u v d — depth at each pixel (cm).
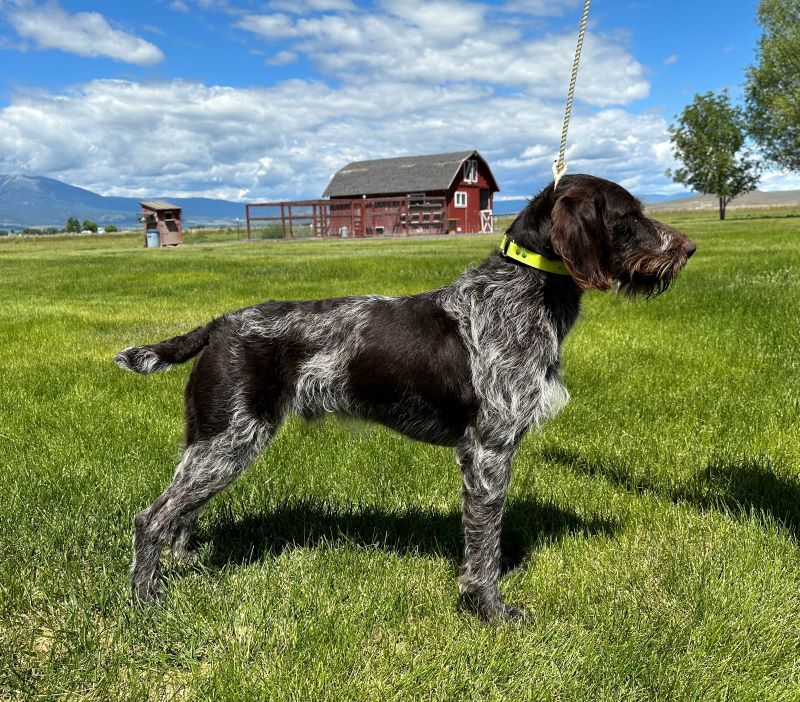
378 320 337
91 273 1809
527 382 322
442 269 1497
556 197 326
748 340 769
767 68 4806
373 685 274
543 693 267
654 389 620
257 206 4353
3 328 953
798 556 352
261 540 392
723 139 5462
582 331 863
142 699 272
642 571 349
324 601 323
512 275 330
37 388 656
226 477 332
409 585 343
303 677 273
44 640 307
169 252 2934
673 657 286
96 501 408
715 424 535
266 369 331
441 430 342
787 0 4756
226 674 277
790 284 1139
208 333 339
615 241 338
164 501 329
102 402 615
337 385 336
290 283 1366
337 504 430
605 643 292
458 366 326
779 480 438
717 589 321
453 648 295
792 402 557
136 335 899
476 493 326
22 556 352
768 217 5175
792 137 4822
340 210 4600
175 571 358
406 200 4691
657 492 443
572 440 526
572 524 408
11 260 2492
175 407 603
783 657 288
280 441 518
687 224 4106
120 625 307
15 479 441
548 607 329
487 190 5544
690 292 1101
